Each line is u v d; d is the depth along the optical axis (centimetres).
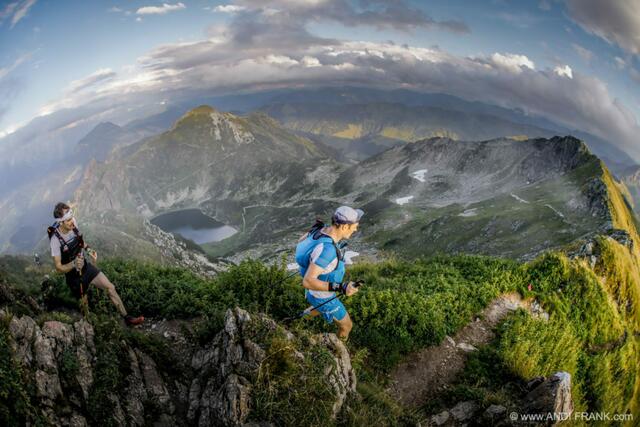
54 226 765
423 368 1022
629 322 2166
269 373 628
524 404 905
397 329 1059
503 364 1069
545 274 1591
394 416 780
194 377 729
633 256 2955
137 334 743
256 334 692
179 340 814
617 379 1472
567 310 1503
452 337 1154
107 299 877
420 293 1295
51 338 587
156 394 658
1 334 532
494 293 1388
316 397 643
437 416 873
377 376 955
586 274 1630
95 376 598
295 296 1009
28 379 529
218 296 999
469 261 1658
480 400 912
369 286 1362
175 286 1033
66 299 866
